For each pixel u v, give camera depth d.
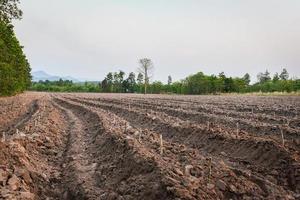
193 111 31.61
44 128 22.56
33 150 17.28
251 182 11.42
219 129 19.48
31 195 11.41
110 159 15.14
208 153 16.97
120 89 149.12
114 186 12.40
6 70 43.94
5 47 40.56
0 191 11.06
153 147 15.71
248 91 118.12
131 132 20.03
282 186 12.02
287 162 13.20
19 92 76.19
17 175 12.47
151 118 26.73
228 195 10.59
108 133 19.02
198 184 10.71
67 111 39.91
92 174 13.84
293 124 23.39
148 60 132.50
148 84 137.50
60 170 15.19
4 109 38.75
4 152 13.67
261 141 15.05
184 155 14.30
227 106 39.81
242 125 23.19
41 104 45.62
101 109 38.28
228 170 12.14
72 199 12.24
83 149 18.55
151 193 10.47
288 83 100.00
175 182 10.45
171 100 57.53
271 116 27.64
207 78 115.94
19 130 22.58
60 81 180.12
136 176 12.01
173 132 21.64
